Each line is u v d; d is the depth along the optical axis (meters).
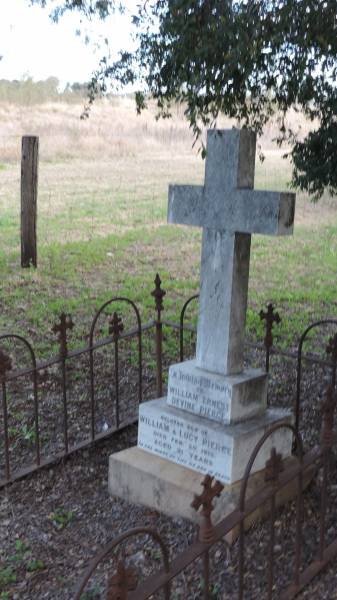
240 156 3.57
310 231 12.99
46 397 5.55
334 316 7.73
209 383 3.79
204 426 3.71
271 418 3.88
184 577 3.23
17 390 5.66
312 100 4.34
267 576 3.12
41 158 21.27
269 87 3.80
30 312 7.66
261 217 3.52
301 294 8.60
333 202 15.81
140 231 12.66
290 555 3.34
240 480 3.66
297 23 3.36
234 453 3.58
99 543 3.58
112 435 4.87
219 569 3.28
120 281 9.23
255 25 3.30
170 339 6.87
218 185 3.67
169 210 3.93
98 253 10.77
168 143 24.89
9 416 5.19
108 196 16.11
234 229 3.64
